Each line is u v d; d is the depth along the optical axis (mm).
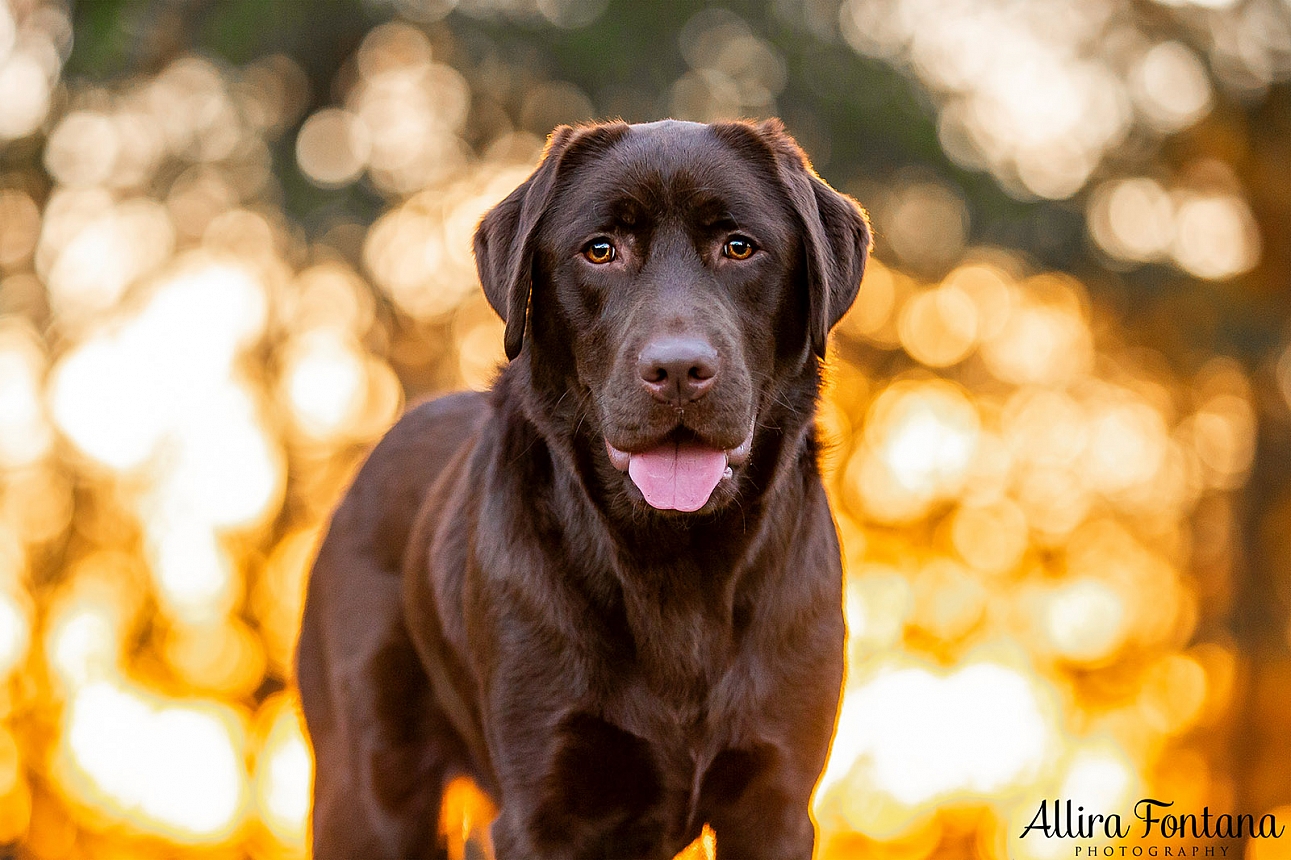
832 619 4629
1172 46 16625
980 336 16328
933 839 16875
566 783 4453
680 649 4410
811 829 4582
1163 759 17875
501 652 4492
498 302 4621
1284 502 16781
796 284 4574
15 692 14773
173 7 14344
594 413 4406
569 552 4453
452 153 15609
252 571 15070
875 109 15180
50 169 14859
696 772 4438
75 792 14883
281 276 14984
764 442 4492
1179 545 18047
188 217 15086
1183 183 16922
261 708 15125
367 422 15023
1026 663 17609
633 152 4480
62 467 15008
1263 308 16391
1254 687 16656
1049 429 17219
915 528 16672
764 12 15422
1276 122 16438
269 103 15148
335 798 5199
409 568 5148
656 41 15148
